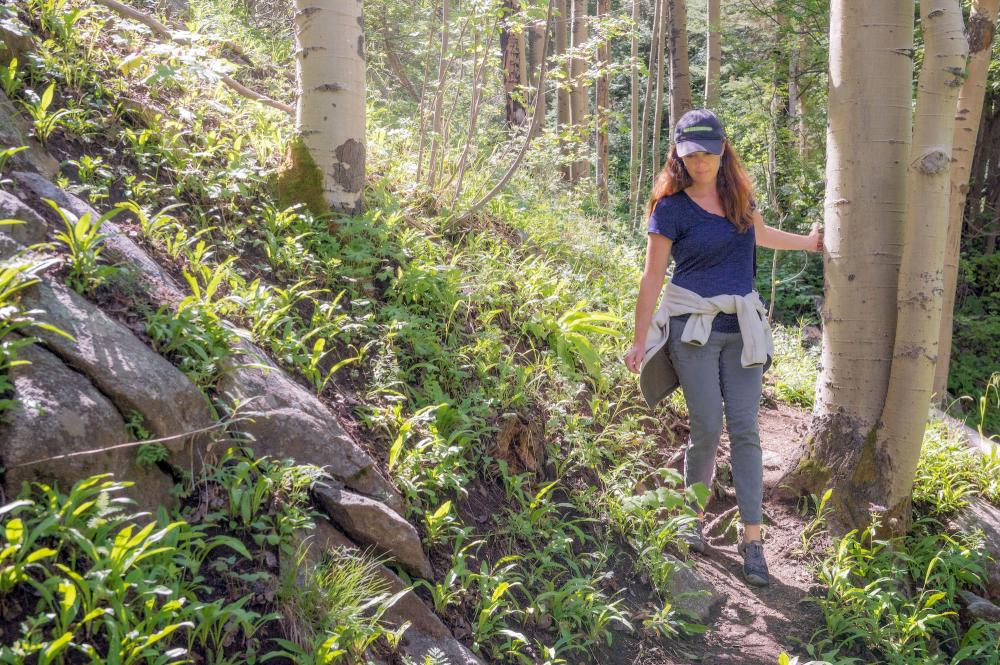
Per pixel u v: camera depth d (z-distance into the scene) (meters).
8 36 3.48
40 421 1.91
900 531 3.57
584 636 2.71
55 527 1.77
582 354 4.38
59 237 2.52
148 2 5.55
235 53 6.18
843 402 3.72
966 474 4.05
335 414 2.90
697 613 3.06
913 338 3.52
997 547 3.60
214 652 1.89
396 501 2.65
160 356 2.37
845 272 3.69
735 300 3.18
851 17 3.63
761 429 4.96
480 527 2.91
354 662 2.06
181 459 2.22
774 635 3.02
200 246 3.04
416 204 4.82
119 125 3.72
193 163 3.80
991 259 12.80
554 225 6.37
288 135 4.32
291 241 3.66
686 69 10.86
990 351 11.62
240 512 2.24
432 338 3.58
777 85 11.12
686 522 3.20
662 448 4.20
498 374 3.75
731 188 3.17
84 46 4.05
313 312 3.45
